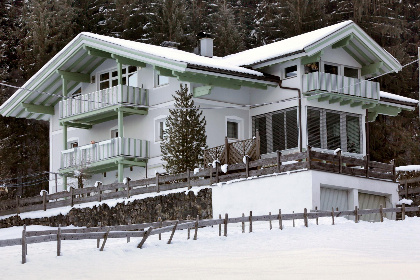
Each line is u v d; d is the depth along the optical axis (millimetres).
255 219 31594
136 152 46344
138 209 40656
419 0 72625
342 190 37719
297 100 44062
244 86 45500
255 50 48719
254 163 37875
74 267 25375
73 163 49031
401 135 61781
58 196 45031
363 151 46250
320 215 32750
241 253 26703
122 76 48875
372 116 48719
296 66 44625
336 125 45281
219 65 43500
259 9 74562
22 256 26750
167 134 44812
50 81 50969
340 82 44438
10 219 47000
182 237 32312
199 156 42375
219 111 45188
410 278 20891
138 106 46469
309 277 21641
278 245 28031
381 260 24109
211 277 22312
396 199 39969
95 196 42938
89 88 50750
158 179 40406
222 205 38219
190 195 39156
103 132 50219
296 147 44000
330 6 71125
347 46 45688
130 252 28266
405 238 28766
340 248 26750
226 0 76438
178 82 45188
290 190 36375
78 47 47781
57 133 53000
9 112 52875
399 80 63875
